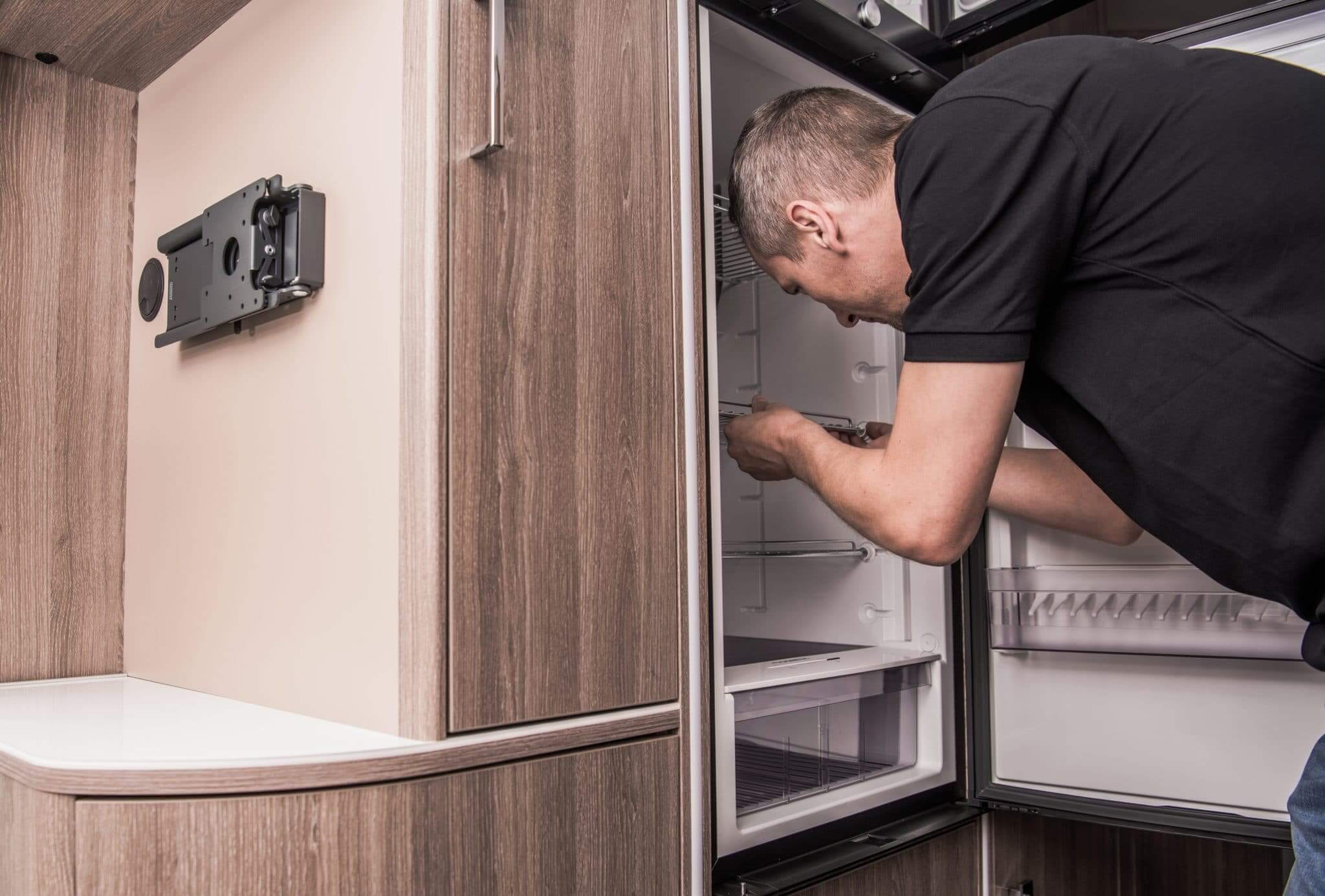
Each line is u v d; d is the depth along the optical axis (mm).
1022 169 745
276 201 991
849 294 1064
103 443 1360
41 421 1306
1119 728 1313
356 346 909
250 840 733
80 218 1357
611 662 936
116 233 1392
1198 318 739
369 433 884
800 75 1382
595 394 945
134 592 1334
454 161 845
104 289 1375
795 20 1246
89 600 1334
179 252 1201
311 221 964
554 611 893
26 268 1303
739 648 1518
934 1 1439
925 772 1387
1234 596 1156
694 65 1100
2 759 811
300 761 748
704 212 1115
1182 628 1204
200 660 1158
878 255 998
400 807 773
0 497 1266
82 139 1365
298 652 973
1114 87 759
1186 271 740
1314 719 1181
